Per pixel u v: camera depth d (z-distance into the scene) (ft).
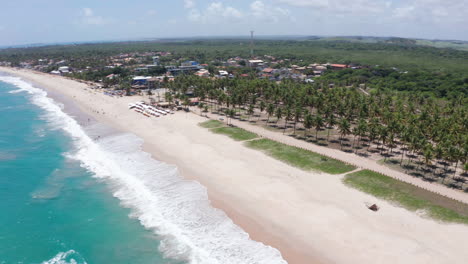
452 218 220.64
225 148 376.48
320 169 309.83
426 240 199.52
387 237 203.21
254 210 240.12
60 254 197.98
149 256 193.98
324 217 227.20
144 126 487.61
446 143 312.71
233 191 270.67
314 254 191.11
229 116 538.06
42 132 451.53
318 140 408.05
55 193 274.16
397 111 499.10
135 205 252.62
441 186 275.59
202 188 276.82
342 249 194.39
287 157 342.44
